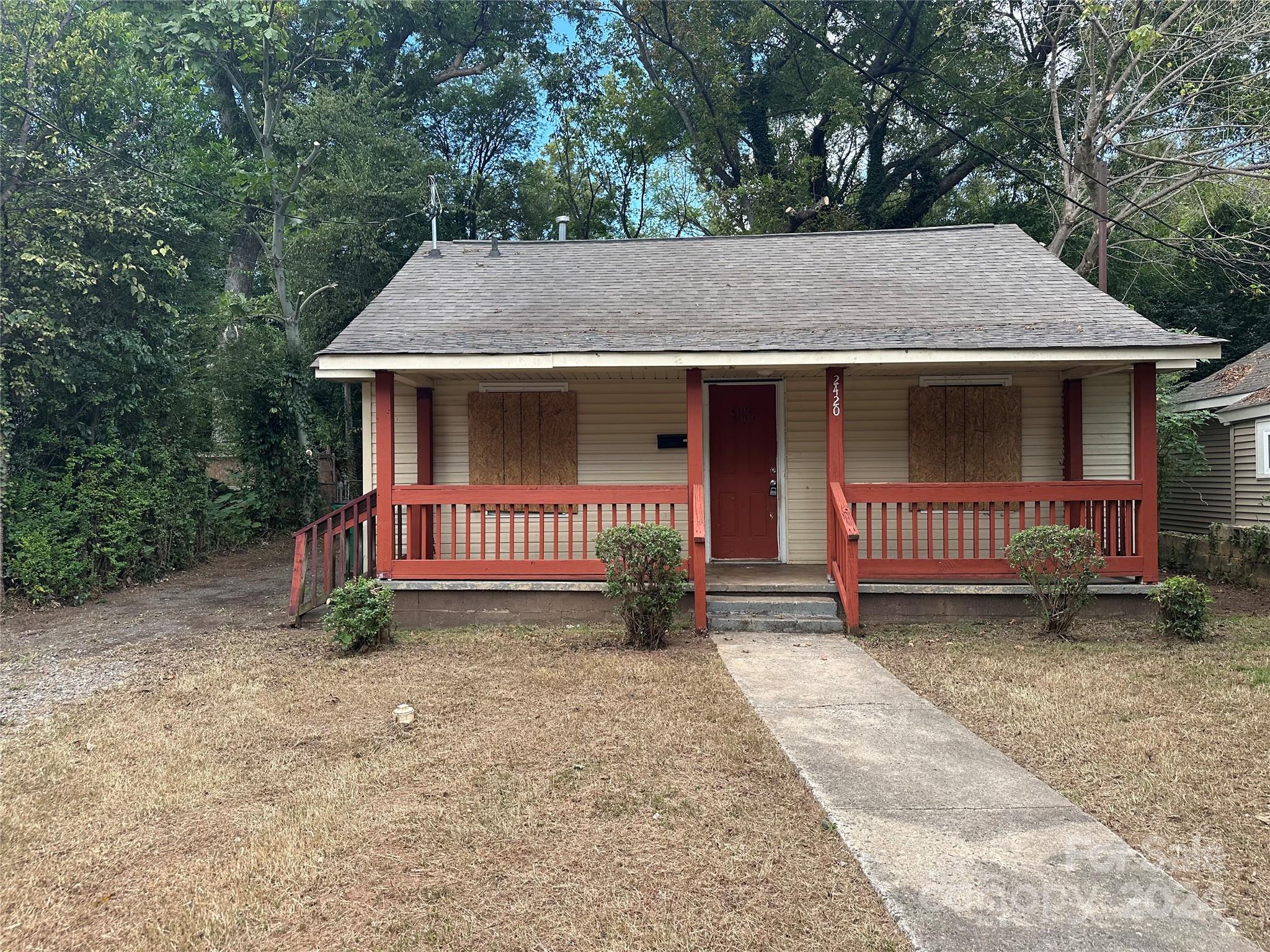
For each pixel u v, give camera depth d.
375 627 6.73
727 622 7.34
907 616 7.61
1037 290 8.76
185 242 11.70
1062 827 3.41
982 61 20.92
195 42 13.65
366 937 2.73
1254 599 8.99
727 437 9.24
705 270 9.99
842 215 22.23
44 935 2.79
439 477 9.26
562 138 26.52
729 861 3.17
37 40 9.80
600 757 4.27
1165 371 8.02
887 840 3.32
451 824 3.51
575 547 9.16
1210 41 14.56
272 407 14.88
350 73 21.59
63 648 7.27
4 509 9.06
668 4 22.34
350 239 18.02
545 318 8.44
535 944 2.67
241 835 3.48
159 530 11.09
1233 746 4.24
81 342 9.95
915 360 7.15
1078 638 6.79
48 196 9.67
